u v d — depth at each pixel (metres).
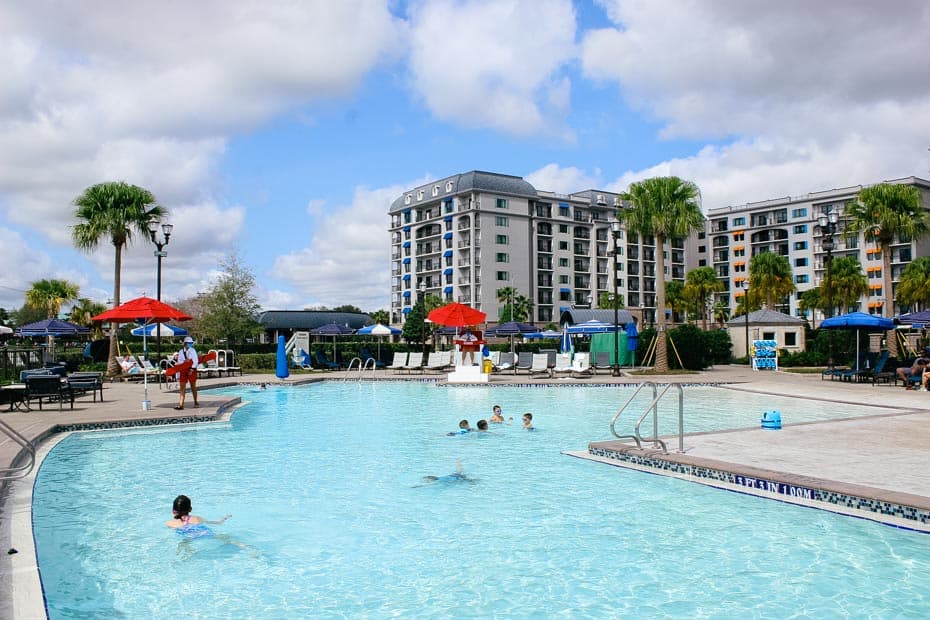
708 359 32.53
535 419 14.53
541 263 89.06
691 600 4.61
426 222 92.50
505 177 87.56
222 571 5.32
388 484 8.24
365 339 70.56
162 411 14.19
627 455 9.06
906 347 30.56
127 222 29.11
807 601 4.56
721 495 7.33
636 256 98.44
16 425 11.70
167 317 15.28
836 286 63.44
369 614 4.49
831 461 8.04
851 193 88.06
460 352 24.53
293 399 19.62
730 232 102.31
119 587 5.01
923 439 9.80
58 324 30.31
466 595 4.79
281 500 7.48
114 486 8.16
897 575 4.97
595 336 36.03
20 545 5.31
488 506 7.13
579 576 5.10
